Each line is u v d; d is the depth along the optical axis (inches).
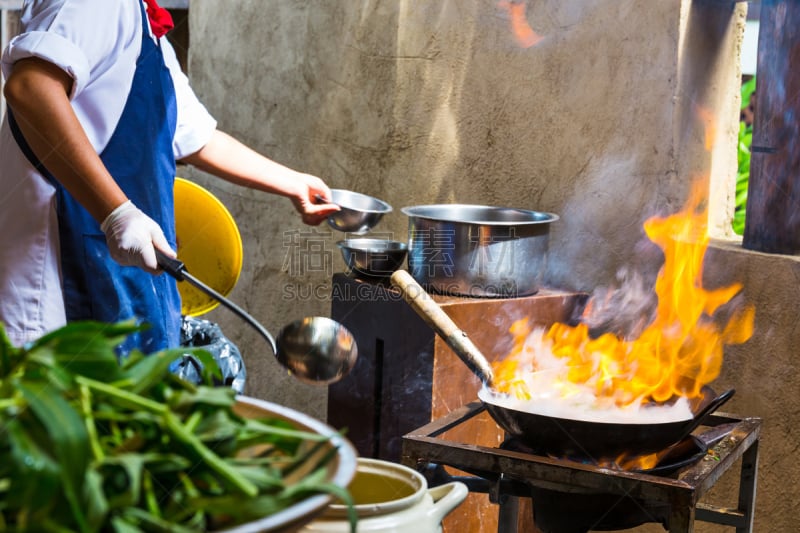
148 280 64.1
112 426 24.3
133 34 62.5
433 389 68.5
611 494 48.8
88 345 25.5
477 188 85.3
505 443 53.9
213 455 24.4
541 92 79.7
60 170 55.2
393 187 90.7
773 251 67.1
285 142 103.0
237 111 110.3
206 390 26.7
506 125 82.5
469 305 68.3
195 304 75.5
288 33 101.1
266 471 25.6
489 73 83.1
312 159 99.7
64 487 20.9
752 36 113.8
